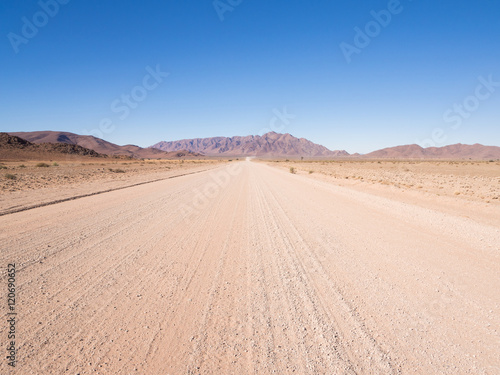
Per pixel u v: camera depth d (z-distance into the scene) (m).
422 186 19.41
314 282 4.36
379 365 2.54
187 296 3.90
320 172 38.06
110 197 13.45
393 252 5.74
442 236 6.88
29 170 36.59
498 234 6.92
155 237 6.86
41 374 2.41
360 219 8.90
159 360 2.62
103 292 4.00
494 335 3.00
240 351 2.75
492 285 4.23
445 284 4.26
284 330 3.10
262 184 20.69
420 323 3.23
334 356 2.66
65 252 5.67
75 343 2.86
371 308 3.57
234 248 6.08
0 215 9.07
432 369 2.49
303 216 9.41
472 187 19.30
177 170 43.72
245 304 3.69
